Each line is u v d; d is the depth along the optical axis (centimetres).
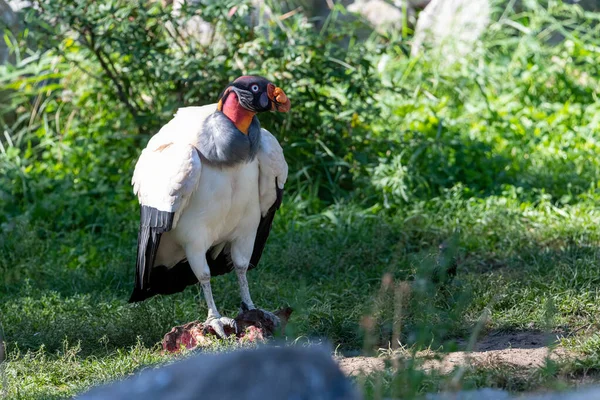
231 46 1256
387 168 1223
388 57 1622
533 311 807
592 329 743
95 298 930
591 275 868
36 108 1467
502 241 1058
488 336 761
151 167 747
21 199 1272
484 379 594
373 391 560
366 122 1307
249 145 736
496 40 1719
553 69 1627
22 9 1262
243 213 775
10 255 1085
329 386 285
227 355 293
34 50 1544
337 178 1266
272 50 1229
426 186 1250
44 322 832
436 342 707
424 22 1788
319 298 877
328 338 764
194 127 739
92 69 1381
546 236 1059
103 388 300
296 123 1264
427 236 1092
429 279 741
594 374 612
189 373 288
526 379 590
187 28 1337
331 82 1257
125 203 1245
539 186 1266
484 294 830
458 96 1570
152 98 1304
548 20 1738
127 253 1067
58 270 1035
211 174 738
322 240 1090
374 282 955
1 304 926
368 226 1123
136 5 1241
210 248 819
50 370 715
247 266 798
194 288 941
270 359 288
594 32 1708
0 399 632
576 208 1159
